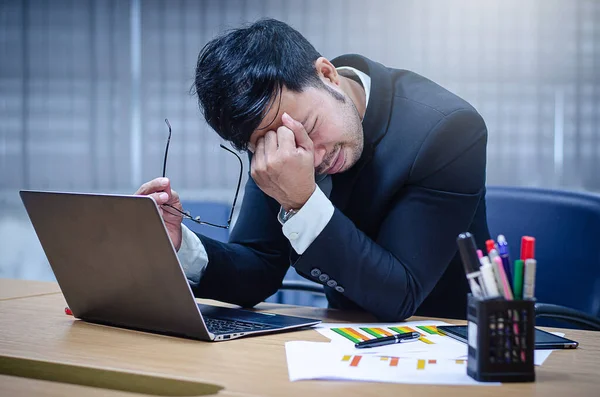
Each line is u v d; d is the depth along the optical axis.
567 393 0.72
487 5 2.84
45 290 1.51
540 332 1.02
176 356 0.88
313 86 1.11
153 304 0.99
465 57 2.86
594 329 1.28
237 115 1.06
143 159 3.11
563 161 2.84
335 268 1.11
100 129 3.13
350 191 1.28
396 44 2.91
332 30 2.96
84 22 3.12
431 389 0.73
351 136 1.16
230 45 1.08
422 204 1.20
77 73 3.14
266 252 1.42
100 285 1.05
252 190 1.50
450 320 1.19
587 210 1.48
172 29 3.07
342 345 0.94
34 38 3.16
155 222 0.91
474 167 1.22
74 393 0.80
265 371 0.80
